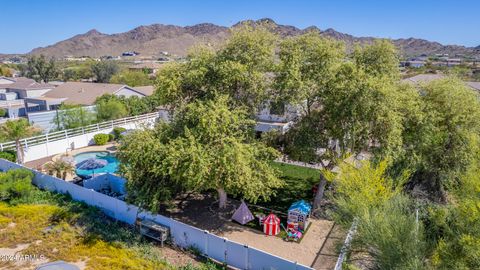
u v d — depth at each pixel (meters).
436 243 9.91
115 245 13.20
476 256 8.27
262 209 17.20
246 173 13.39
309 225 15.63
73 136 28.66
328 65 15.44
